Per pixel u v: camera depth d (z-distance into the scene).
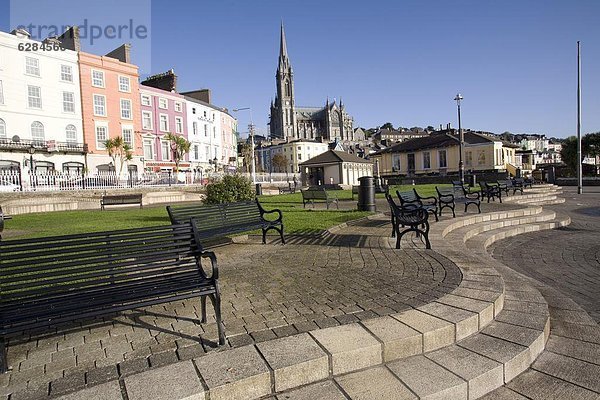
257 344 3.11
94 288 3.39
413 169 49.97
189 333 3.46
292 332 3.37
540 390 2.87
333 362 2.91
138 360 2.97
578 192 25.66
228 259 6.45
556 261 7.20
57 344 3.32
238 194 13.22
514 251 8.17
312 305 4.05
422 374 2.89
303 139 137.25
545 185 29.67
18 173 26.98
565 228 11.10
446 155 46.91
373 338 3.14
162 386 2.55
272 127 163.75
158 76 56.62
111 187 27.25
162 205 22.97
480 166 44.44
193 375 2.67
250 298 4.37
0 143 35.78
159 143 51.81
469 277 4.79
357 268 5.54
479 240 8.66
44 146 38.66
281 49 156.38
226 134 68.94
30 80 38.41
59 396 2.52
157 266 3.77
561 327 3.92
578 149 25.69
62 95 40.81
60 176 26.14
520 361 3.10
